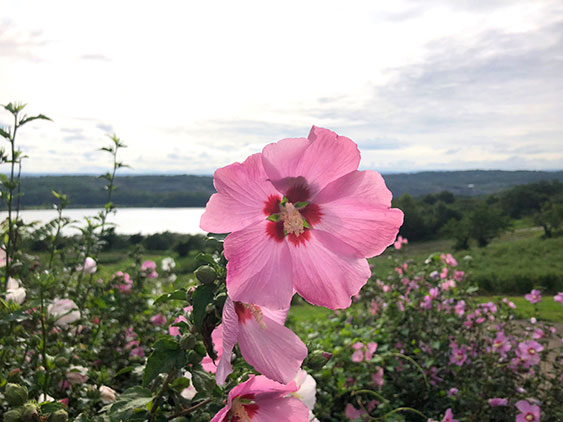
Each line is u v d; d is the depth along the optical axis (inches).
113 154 141.8
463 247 1983.3
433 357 193.8
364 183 41.9
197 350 48.6
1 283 100.0
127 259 178.7
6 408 59.6
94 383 87.0
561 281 711.7
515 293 716.7
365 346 157.0
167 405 60.1
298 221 40.8
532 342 193.8
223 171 40.0
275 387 44.7
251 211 41.7
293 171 41.8
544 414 171.9
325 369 145.8
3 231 102.6
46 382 70.4
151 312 149.3
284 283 41.8
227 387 53.4
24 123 99.3
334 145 40.9
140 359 118.3
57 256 136.6
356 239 42.9
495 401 169.0
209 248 49.4
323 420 144.4
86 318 116.2
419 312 208.8
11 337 77.1
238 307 42.5
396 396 167.2
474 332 208.7
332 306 43.6
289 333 42.4
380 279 237.5
